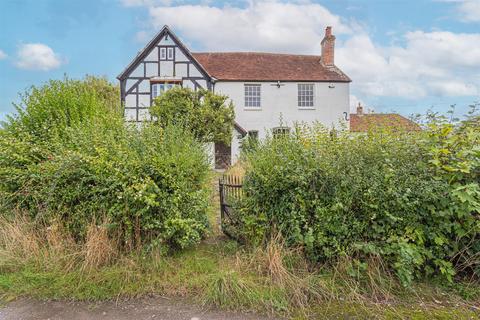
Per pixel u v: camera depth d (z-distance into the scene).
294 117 17.47
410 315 2.30
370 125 3.45
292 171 2.95
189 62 15.59
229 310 2.43
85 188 3.21
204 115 11.77
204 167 3.90
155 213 3.17
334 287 2.61
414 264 2.68
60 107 5.30
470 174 2.67
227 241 3.65
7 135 4.30
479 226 2.56
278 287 2.60
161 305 2.50
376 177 2.78
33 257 3.04
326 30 18.59
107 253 2.99
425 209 2.70
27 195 3.37
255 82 17.31
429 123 3.04
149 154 3.38
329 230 2.83
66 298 2.60
